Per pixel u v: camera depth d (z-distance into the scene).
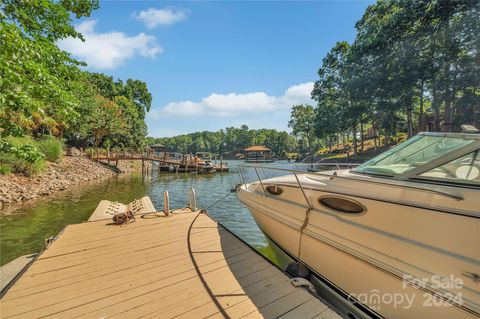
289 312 2.02
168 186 15.28
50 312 2.00
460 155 2.01
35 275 2.62
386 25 22.53
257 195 3.88
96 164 20.61
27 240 5.44
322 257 2.78
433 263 1.85
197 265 2.87
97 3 7.55
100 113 24.89
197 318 1.93
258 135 94.19
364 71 26.56
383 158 2.85
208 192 13.19
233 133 102.88
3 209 7.90
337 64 35.03
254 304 2.12
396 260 2.06
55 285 2.42
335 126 34.34
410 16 20.36
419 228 1.95
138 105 46.84
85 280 2.52
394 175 2.43
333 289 2.76
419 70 20.36
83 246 3.45
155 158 25.28
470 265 1.67
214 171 26.34
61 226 6.42
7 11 5.53
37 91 3.74
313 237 2.79
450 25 18.92
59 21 6.60
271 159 72.75
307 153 60.25
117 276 2.61
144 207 7.20
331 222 2.63
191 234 3.95
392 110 24.45
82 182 14.52
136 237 3.81
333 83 36.47
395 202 2.10
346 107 32.38
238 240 3.68
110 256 3.12
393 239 2.09
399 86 21.73
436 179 2.08
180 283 2.46
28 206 8.38
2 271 3.48
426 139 2.46
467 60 18.33
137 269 2.77
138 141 36.38
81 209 8.15
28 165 10.54
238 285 2.43
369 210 2.30
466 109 18.98
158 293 2.29
